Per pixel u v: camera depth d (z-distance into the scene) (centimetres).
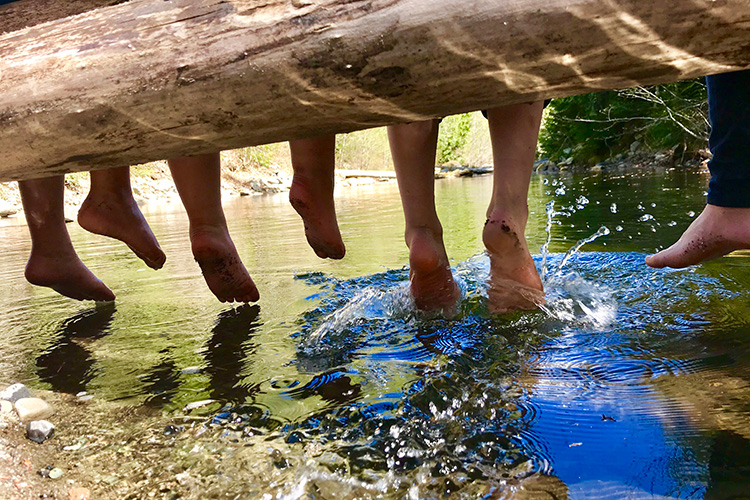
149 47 91
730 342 125
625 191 452
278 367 130
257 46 86
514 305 159
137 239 194
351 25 83
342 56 84
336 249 187
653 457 84
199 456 93
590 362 120
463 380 115
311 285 208
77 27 96
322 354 136
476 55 80
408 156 173
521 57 79
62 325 176
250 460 91
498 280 161
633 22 75
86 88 93
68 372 135
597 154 972
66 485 86
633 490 77
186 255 288
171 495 83
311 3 85
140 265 272
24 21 122
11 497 83
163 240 344
